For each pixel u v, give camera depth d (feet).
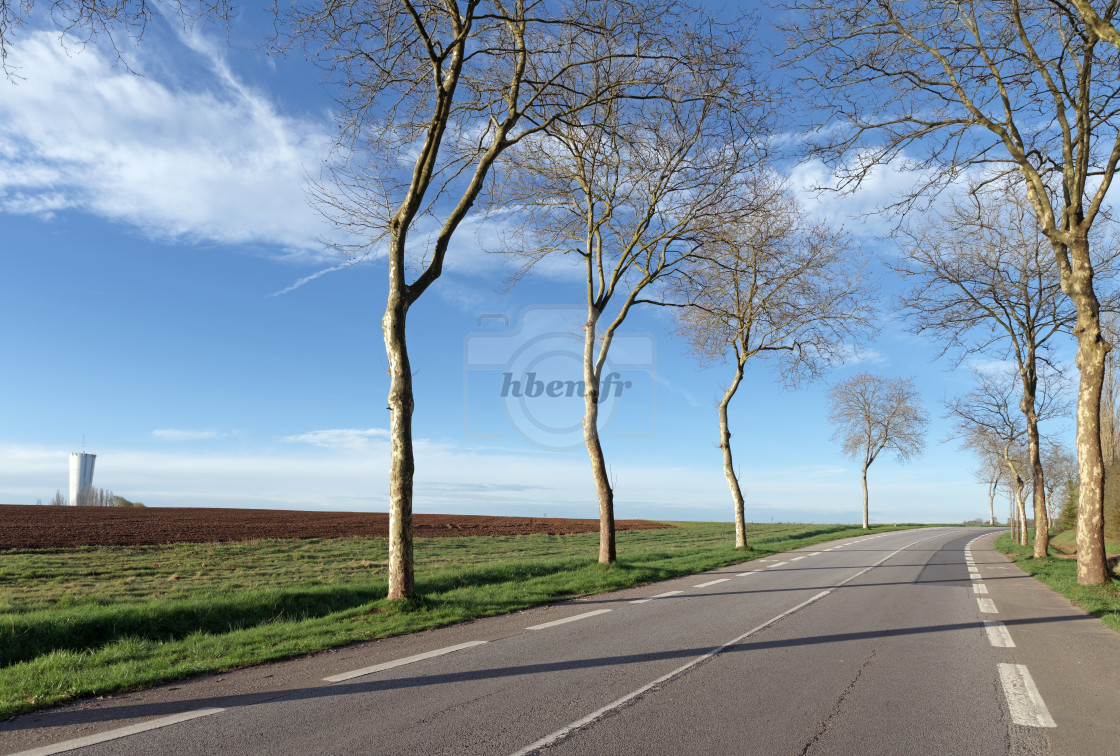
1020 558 74.59
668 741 14.92
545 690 19.12
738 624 30.99
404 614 33.58
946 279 71.10
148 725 16.03
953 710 17.62
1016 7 44.86
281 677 20.95
